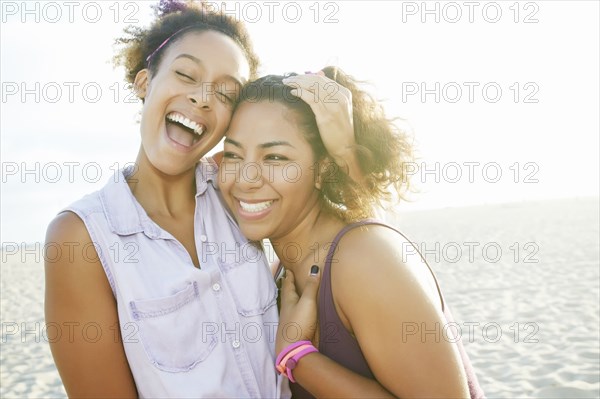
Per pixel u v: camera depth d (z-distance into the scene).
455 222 17.16
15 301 7.09
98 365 1.12
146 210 1.22
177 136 1.21
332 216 1.27
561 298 4.75
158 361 1.11
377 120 1.31
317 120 1.21
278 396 1.21
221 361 1.15
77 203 1.14
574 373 2.91
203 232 1.24
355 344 1.17
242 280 1.24
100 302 1.12
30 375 3.70
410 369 1.09
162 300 1.12
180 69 1.17
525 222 14.80
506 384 2.86
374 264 1.13
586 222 13.16
